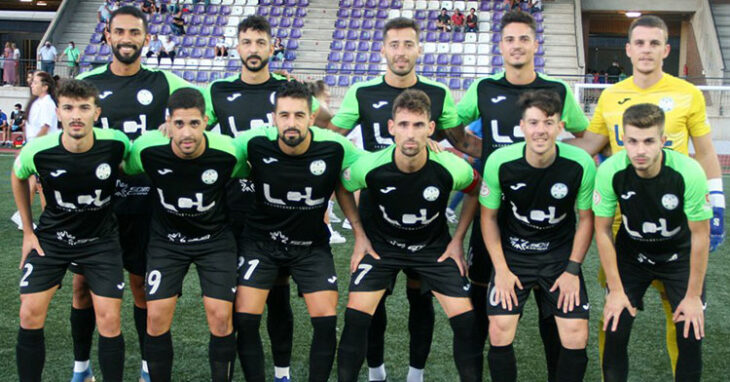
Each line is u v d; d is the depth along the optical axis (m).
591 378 3.74
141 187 3.60
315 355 3.17
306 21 20.69
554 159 3.09
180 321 4.46
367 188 3.28
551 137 2.95
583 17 23.50
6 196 9.07
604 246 3.09
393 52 3.58
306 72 18.75
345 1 21.16
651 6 22.22
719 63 20.08
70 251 3.20
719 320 4.64
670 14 22.80
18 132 16.75
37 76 6.41
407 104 2.98
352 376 3.16
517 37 3.48
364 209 3.56
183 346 4.06
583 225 3.15
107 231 3.28
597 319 4.68
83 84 3.05
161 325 3.16
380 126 3.70
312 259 3.31
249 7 21.02
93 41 20.09
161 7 20.73
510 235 3.27
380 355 3.54
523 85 3.62
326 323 3.19
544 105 2.93
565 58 19.42
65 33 20.56
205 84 18.25
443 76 18.17
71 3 20.98
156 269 3.21
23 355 3.10
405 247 3.30
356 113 3.79
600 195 3.05
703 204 2.91
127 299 4.92
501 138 3.62
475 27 19.73
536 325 4.52
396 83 3.72
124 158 3.30
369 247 3.34
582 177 3.09
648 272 3.17
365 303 3.22
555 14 20.52
